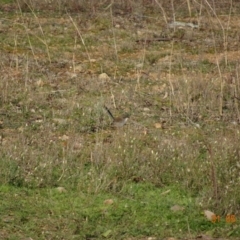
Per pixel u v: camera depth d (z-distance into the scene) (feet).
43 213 55.77
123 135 69.00
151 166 63.57
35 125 73.72
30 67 95.50
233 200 57.41
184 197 59.52
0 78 88.28
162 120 77.51
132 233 53.83
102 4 138.62
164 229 54.60
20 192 58.90
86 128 74.02
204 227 55.16
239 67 92.22
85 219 55.26
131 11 134.51
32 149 66.18
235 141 67.77
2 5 135.95
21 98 82.33
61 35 115.34
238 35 117.08
